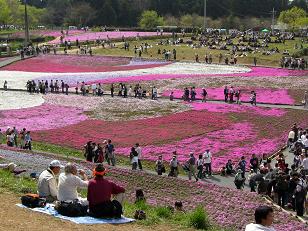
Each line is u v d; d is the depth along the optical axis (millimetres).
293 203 26297
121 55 113500
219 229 18688
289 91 70312
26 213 15906
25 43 126438
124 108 61844
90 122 54594
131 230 15492
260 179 29641
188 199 26391
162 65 99875
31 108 61938
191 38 136250
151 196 26828
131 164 37406
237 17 197625
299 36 140000
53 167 18172
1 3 193625
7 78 85812
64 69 97062
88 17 198250
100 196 16219
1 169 25328
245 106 61688
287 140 46312
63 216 15961
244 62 101562
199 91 71688
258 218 11766
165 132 49719
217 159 39906
